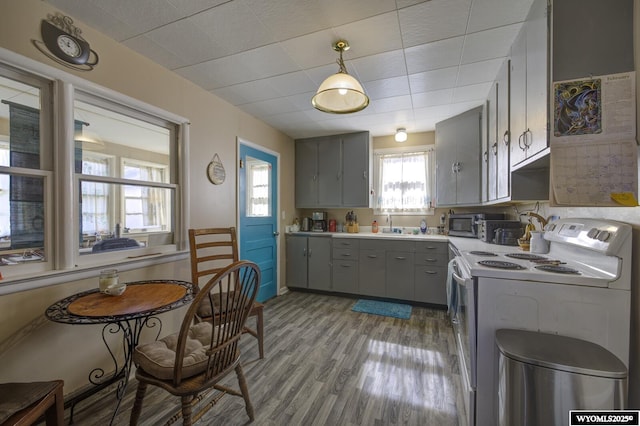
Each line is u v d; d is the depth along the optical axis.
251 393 1.72
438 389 1.75
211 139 2.60
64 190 1.54
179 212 2.27
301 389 1.76
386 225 4.04
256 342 2.39
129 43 1.83
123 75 1.84
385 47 1.88
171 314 2.18
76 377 1.61
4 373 1.34
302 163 4.17
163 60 2.04
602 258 1.32
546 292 1.30
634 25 1.10
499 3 1.47
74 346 1.60
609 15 1.13
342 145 3.92
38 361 1.45
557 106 1.20
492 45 1.85
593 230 1.33
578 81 1.16
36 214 1.49
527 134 1.52
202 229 2.28
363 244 3.55
